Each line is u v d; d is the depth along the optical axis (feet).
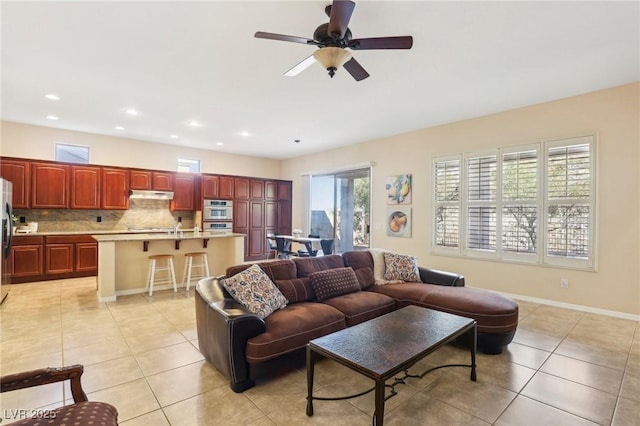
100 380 7.75
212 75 11.68
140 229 22.21
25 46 9.64
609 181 12.72
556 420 6.40
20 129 18.33
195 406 6.77
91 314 12.50
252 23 8.48
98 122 17.88
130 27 8.66
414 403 6.94
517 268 15.12
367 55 10.14
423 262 18.62
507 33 8.90
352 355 6.01
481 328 9.27
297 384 7.69
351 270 11.94
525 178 14.87
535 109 14.57
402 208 19.71
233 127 18.74
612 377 8.05
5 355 8.95
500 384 7.73
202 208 24.00
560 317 12.51
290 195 29.07
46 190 18.43
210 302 8.32
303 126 18.43
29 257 17.46
